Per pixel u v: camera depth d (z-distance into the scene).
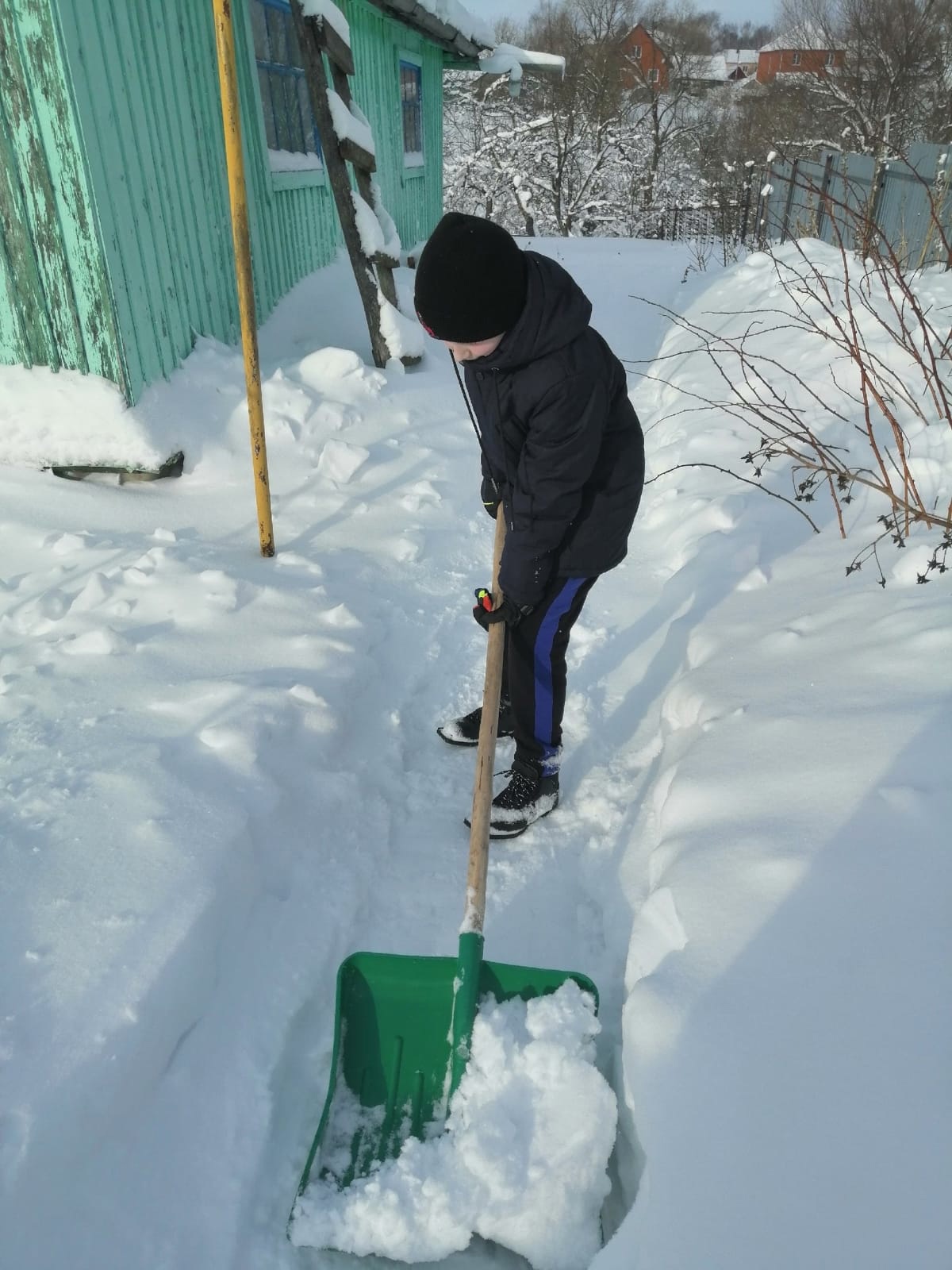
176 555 3.23
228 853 1.95
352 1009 1.76
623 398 2.09
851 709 2.00
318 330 5.75
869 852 1.60
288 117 5.99
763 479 3.75
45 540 3.32
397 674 2.93
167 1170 1.53
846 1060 1.28
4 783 2.10
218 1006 1.78
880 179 7.75
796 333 5.17
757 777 1.93
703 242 13.52
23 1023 1.53
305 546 3.53
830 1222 1.12
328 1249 1.50
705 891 1.69
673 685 2.74
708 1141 1.28
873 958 1.41
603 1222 1.51
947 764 1.70
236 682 2.50
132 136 3.70
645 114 25.84
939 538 2.76
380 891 2.20
